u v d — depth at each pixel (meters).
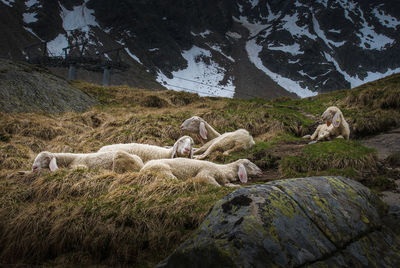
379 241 3.45
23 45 124.69
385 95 13.10
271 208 3.06
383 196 5.39
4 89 14.29
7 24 137.25
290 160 7.54
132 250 4.39
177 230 4.46
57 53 133.50
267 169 7.86
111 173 6.24
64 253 4.62
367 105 13.56
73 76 47.44
